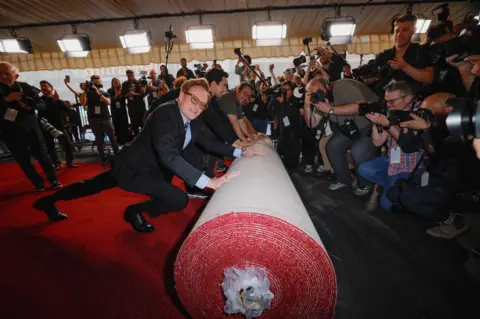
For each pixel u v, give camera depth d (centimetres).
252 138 327
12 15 608
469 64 216
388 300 158
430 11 631
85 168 559
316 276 119
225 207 127
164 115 181
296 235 117
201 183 170
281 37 630
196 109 175
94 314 154
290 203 142
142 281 181
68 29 686
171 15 631
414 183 246
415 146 231
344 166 354
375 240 223
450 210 219
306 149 459
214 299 133
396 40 303
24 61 825
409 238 223
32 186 428
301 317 127
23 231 259
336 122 337
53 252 219
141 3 576
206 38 632
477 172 202
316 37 774
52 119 539
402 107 233
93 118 566
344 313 150
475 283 166
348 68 486
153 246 225
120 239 237
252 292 118
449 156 211
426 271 181
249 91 321
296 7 610
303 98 471
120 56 820
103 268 196
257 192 140
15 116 351
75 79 1389
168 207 224
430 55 293
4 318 151
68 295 169
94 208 315
